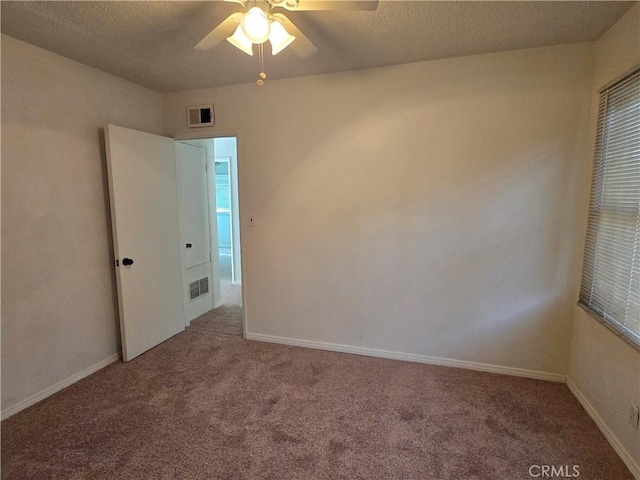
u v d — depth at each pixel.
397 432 2.06
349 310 3.08
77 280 2.64
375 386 2.56
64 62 2.49
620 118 1.98
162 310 3.34
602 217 2.17
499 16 1.95
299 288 3.21
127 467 1.81
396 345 2.98
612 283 2.03
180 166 3.70
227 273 6.48
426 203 2.76
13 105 2.18
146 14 1.91
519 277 2.62
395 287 2.92
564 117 2.39
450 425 2.12
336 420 2.17
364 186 2.90
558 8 1.86
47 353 2.43
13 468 1.80
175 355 3.08
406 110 2.71
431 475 1.75
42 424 2.14
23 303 2.28
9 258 2.19
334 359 3.00
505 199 2.57
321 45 2.32
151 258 3.18
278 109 3.04
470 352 2.80
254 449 1.93
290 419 2.18
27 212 2.28
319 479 1.73
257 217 3.24
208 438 2.02
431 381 2.62
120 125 2.96
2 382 2.18
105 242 2.88
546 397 2.40
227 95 3.19
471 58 2.52
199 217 4.07
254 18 1.47
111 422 2.16
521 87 2.45
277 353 3.12
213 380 2.65
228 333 3.59
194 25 2.04
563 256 2.50
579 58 2.32
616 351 1.93
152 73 2.84
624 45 1.94
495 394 2.44
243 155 3.20
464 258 2.72
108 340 2.92
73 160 2.58
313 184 3.04
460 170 2.64
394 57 2.55
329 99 2.90
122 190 2.84
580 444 1.95
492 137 2.55
